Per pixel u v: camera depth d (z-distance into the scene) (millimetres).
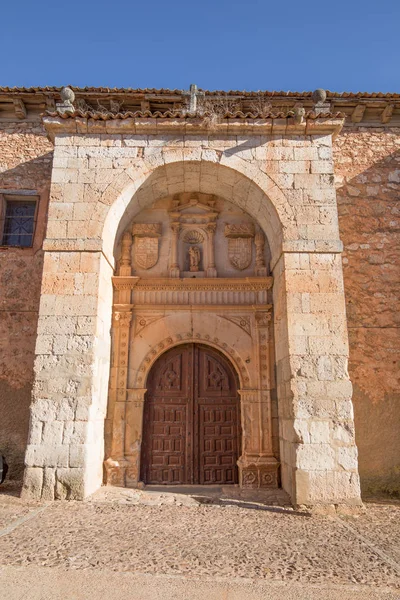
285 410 7340
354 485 6328
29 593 3381
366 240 9109
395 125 9852
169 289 8828
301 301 7137
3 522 5223
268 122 7840
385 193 9375
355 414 8258
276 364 8234
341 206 9297
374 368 8469
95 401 6996
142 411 8305
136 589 3506
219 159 7801
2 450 8141
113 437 8023
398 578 3826
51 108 9727
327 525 5574
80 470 6430
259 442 8055
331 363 6859
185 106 9422
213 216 9289
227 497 7008
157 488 7754
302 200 7617
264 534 5102
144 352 8555
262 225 8742
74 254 7316
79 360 6844
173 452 8289
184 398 8578
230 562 4133
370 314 8727
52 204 7516
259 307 8633
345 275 8914
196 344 8867
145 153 7836
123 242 9086
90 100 9766
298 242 7391
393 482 7930
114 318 8547
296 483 6340
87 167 7734
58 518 5465
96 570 3842
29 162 9609
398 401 8328
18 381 8469
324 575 3865
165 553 4328
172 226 9250
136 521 5508
